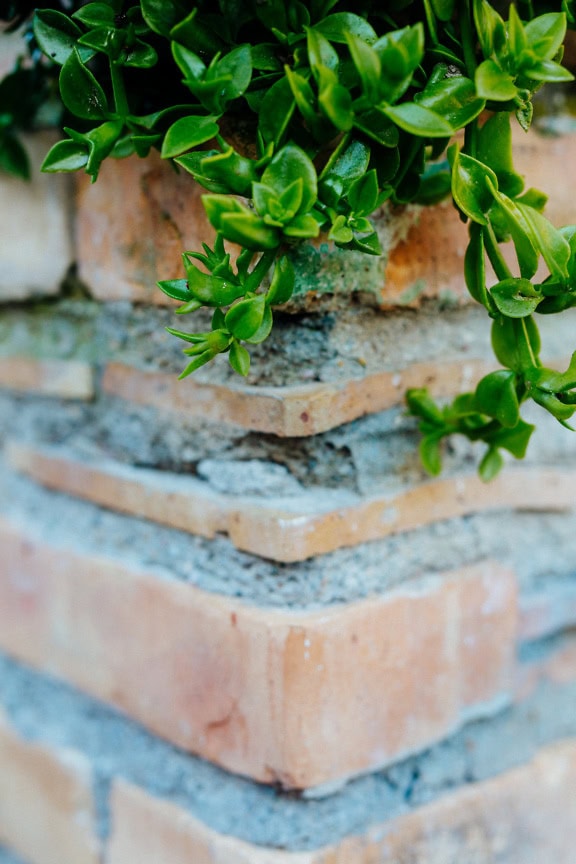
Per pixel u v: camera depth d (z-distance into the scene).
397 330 0.65
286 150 0.57
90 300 0.70
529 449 0.71
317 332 0.62
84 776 0.72
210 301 0.57
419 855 0.67
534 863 0.72
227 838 0.65
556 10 0.61
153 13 0.57
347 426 0.64
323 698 0.63
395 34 0.56
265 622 0.63
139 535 0.69
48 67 0.67
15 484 0.76
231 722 0.65
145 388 0.68
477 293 0.59
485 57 0.57
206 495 0.66
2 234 0.73
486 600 0.69
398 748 0.66
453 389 0.66
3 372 0.76
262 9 0.58
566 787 0.73
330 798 0.65
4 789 0.77
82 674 0.72
